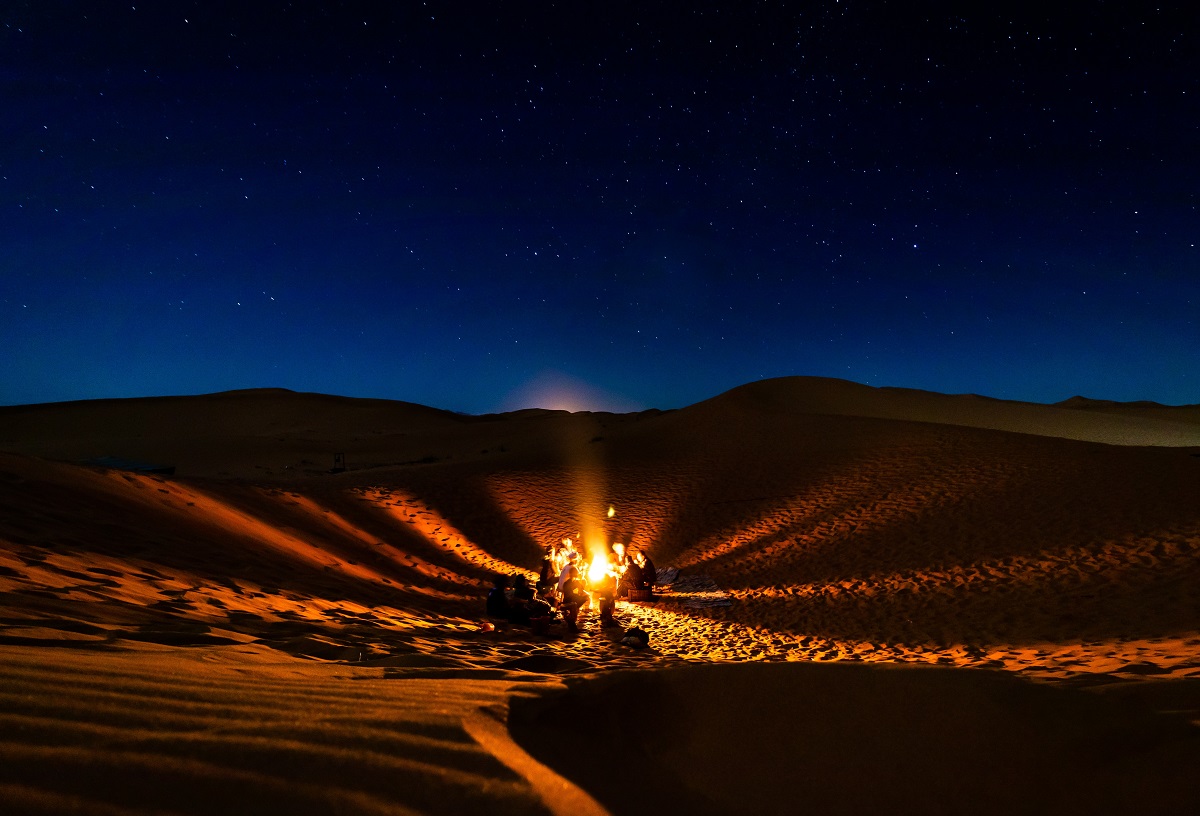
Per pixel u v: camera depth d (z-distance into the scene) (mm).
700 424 34531
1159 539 13656
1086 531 14922
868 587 13219
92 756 1201
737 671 2166
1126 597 10492
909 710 1918
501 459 30094
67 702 1484
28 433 58938
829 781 1578
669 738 1853
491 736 1507
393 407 76500
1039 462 21594
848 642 9719
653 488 24578
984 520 17000
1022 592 11562
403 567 14266
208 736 1351
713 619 11898
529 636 9344
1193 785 1530
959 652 8539
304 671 2498
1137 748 1767
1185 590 10383
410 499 22969
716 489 23938
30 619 3398
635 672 2156
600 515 22016
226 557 8648
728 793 1549
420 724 1507
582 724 1805
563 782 1298
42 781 1080
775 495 22438
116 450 45312
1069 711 1923
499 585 10352
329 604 7539
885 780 1601
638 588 13922
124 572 6102
